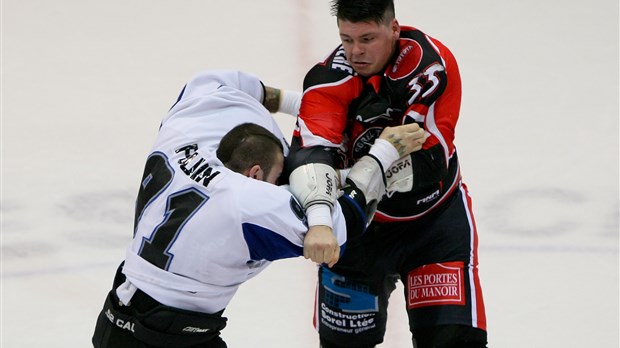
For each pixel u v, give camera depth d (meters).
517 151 15.85
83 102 17.41
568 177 15.14
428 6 20.52
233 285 8.75
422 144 8.95
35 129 16.53
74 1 21.05
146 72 18.34
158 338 8.58
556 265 13.12
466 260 9.60
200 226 8.31
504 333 11.84
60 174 15.21
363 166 8.73
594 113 16.98
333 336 10.34
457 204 9.84
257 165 8.59
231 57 18.62
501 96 17.52
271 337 11.79
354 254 9.87
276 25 19.69
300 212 8.36
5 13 20.50
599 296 12.52
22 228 13.85
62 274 12.89
